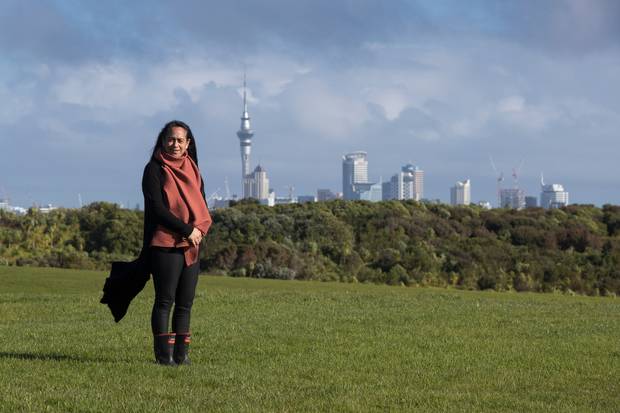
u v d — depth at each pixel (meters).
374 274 57.62
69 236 59.69
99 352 10.68
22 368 8.97
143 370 8.91
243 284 34.19
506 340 12.77
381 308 18.97
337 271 58.16
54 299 21.23
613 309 20.66
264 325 14.54
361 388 8.32
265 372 9.19
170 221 9.00
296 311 18.05
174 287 9.31
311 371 9.35
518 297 27.58
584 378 9.52
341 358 10.42
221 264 57.00
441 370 9.74
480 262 58.41
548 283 55.59
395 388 8.41
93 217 61.06
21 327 14.55
